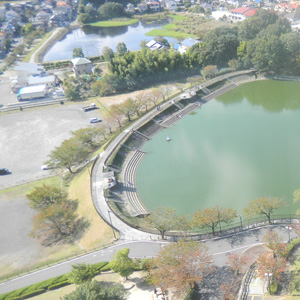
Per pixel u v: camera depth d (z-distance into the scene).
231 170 142.50
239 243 98.06
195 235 104.44
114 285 84.06
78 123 192.50
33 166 157.25
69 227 117.56
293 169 137.88
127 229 110.25
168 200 129.50
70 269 97.75
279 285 79.62
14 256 108.06
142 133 177.62
